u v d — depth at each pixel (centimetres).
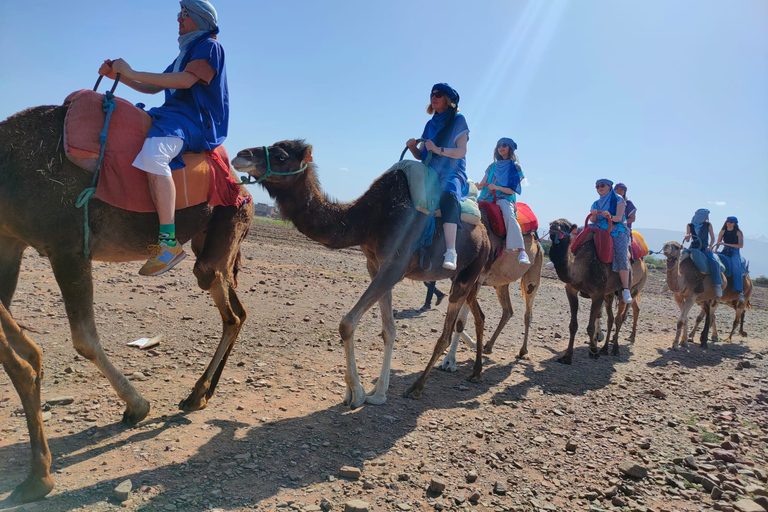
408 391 575
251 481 360
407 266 527
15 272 382
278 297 1014
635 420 557
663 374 779
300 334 773
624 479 418
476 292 656
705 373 816
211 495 337
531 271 820
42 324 662
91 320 387
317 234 486
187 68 401
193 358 613
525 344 820
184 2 409
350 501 337
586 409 586
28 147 346
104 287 902
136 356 598
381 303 543
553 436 497
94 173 361
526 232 766
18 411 438
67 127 354
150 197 382
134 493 330
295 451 411
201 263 456
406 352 766
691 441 512
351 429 464
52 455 370
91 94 370
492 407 567
